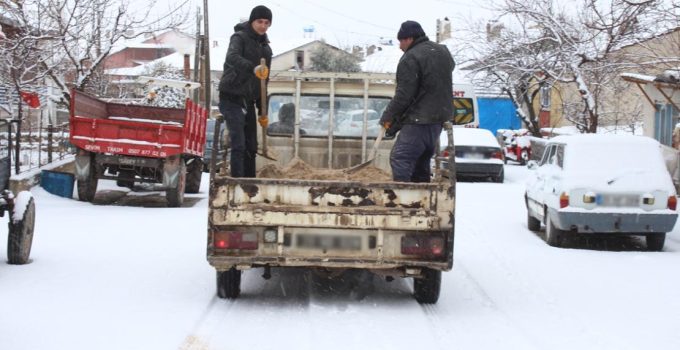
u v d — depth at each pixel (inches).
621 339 260.1
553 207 453.7
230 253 277.4
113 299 298.0
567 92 1497.3
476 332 265.7
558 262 409.1
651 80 694.5
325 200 275.3
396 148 302.8
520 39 968.3
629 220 439.8
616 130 1194.0
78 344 236.8
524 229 534.6
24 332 247.6
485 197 733.9
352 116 363.6
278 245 277.0
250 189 275.3
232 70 305.4
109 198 668.7
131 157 606.2
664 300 322.0
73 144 603.8
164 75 1535.4
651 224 440.1
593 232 443.8
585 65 911.0
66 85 861.8
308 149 364.2
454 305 307.9
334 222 275.0
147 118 716.0
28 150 768.9
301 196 275.3
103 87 1028.5
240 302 301.6
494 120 1562.5
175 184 606.9
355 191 275.3
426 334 260.2
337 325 269.1
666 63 692.1
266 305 298.4
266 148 344.8
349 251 277.6
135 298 301.1
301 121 362.9
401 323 274.4
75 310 278.5
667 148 663.1
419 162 316.8
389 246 277.9
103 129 601.6
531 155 1140.5
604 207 440.5
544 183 485.7
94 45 794.2
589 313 297.7
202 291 318.0
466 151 889.5
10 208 354.6
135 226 498.3
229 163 325.7
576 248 460.4
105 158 608.1
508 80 1196.5
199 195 725.9
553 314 295.0
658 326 278.4
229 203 275.0
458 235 499.8
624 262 412.8
